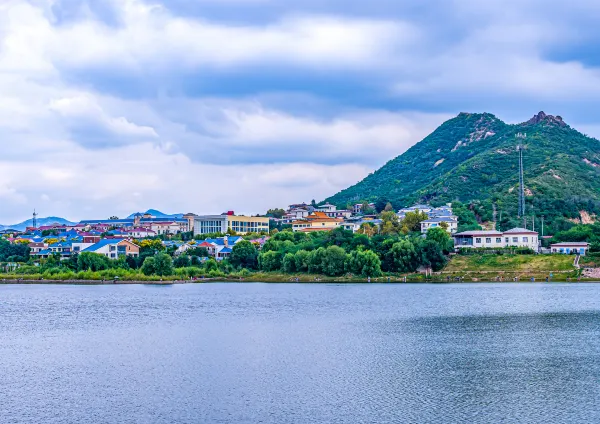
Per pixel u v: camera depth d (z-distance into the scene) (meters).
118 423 89.19
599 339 140.25
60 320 179.50
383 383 106.62
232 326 164.62
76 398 100.62
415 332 152.25
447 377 109.88
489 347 133.38
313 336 148.88
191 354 130.50
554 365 116.88
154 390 104.38
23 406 96.94
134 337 150.75
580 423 86.75
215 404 96.62
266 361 123.44
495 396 98.75
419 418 89.44
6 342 146.25
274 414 91.75
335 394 100.75
